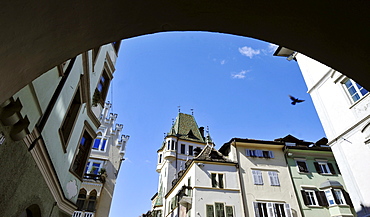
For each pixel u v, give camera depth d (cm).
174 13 289
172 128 4106
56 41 261
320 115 1316
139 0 264
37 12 221
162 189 3419
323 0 235
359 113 1088
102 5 255
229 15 288
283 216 1995
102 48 1241
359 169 1056
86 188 2252
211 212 1925
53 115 708
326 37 270
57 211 943
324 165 2358
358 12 228
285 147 2386
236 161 2275
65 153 907
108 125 2788
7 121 450
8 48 219
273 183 2173
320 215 2025
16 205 578
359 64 274
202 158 2314
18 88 266
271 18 276
